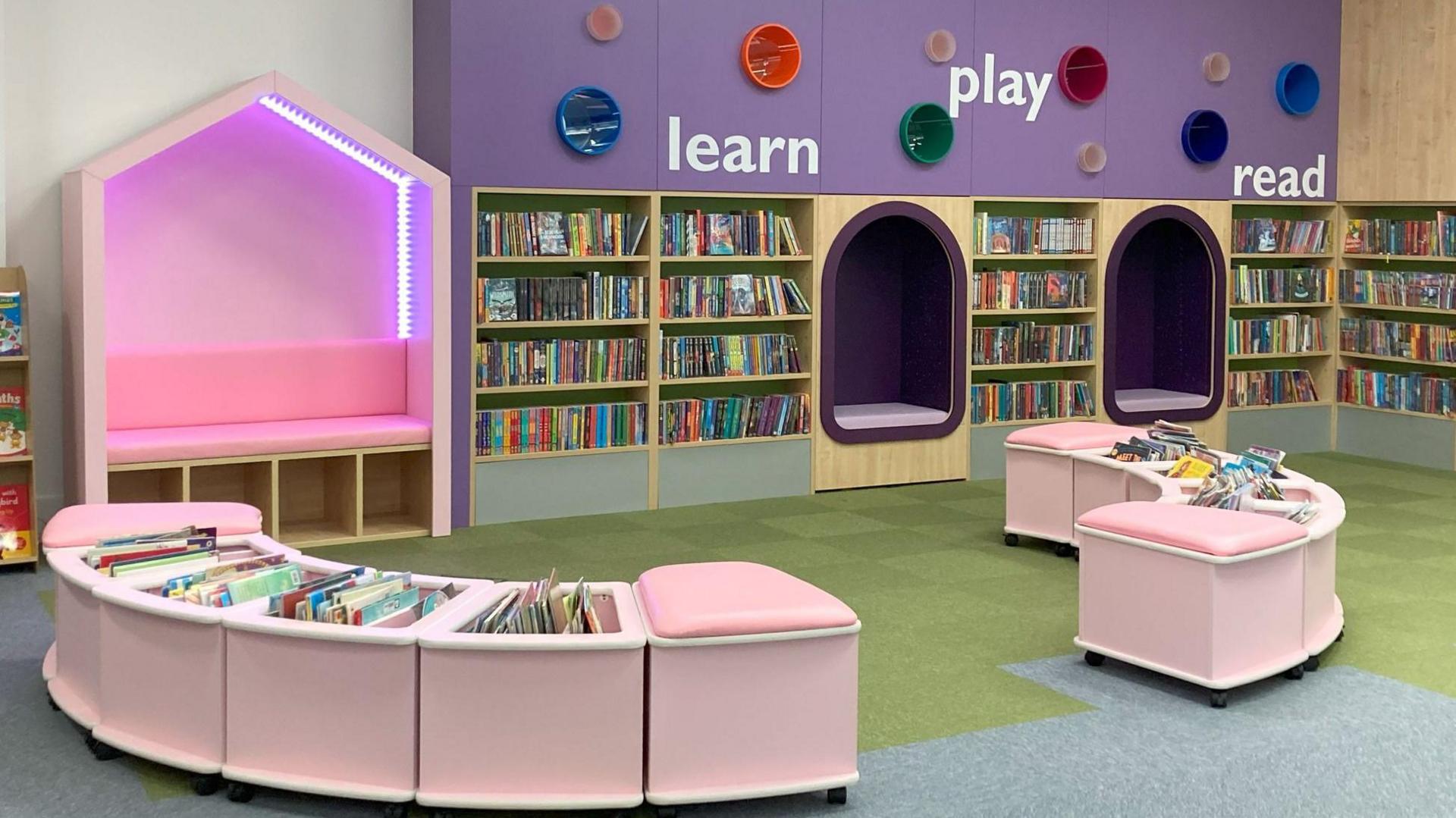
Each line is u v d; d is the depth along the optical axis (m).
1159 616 5.08
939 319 9.58
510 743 3.88
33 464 6.73
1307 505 5.70
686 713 3.88
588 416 8.30
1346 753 4.48
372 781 3.94
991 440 9.70
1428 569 7.05
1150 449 7.04
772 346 8.88
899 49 9.02
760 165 8.62
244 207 7.76
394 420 7.84
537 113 7.93
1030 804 4.05
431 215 7.56
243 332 7.82
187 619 4.08
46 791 4.09
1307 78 10.59
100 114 7.42
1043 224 9.72
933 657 5.48
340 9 8.02
